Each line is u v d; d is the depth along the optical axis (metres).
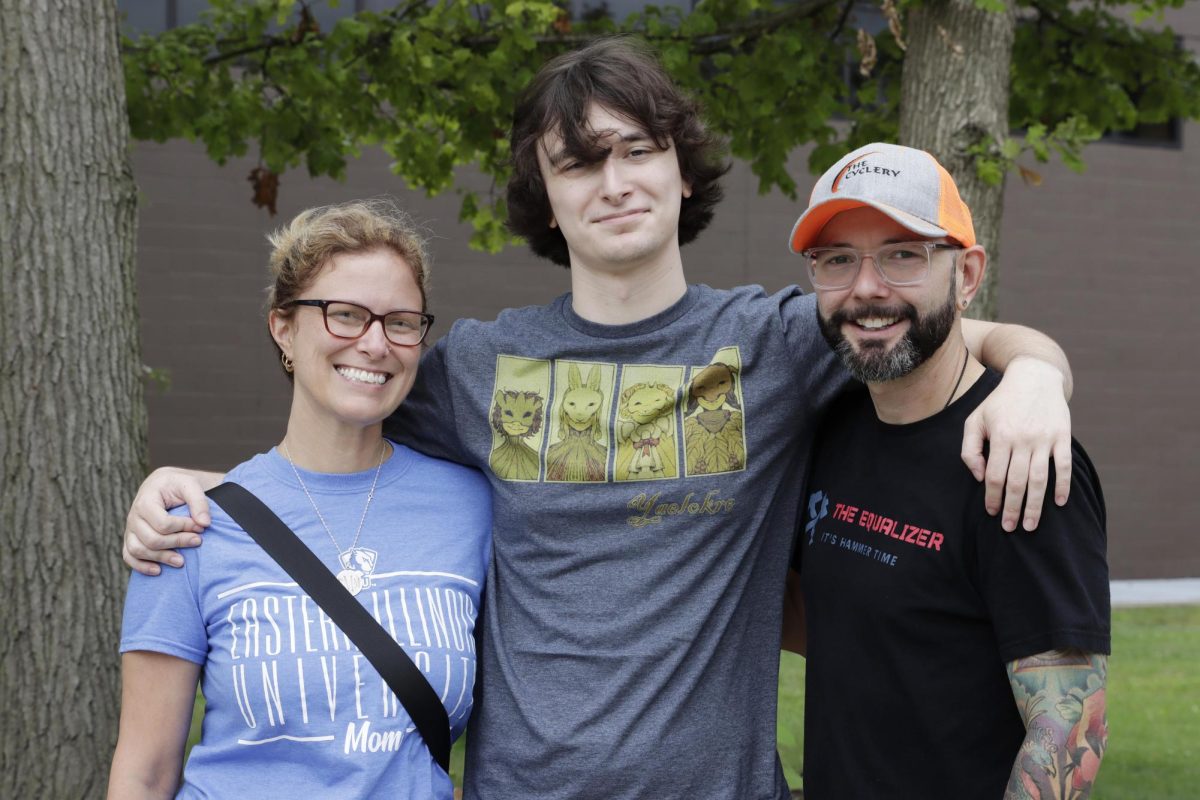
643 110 2.24
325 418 2.18
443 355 2.39
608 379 2.27
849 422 2.21
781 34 4.95
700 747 2.11
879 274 1.98
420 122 5.57
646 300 2.30
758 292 2.38
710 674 2.16
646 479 2.19
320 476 2.18
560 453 2.23
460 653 2.08
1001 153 4.28
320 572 2.05
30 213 3.23
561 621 2.15
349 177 9.63
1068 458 1.83
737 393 2.24
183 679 2.05
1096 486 1.97
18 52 3.24
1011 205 11.19
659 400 2.23
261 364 9.50
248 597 2.02
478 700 2.23
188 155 9.32
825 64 5.32
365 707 1.98
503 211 5.52
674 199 2.31
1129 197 11.50
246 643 1.99
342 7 8.75
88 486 3.26
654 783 2.07
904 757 1.96
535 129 2.37
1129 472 11.52
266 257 9.50
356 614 2.02
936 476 1.99
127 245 3.45
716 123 5.09
